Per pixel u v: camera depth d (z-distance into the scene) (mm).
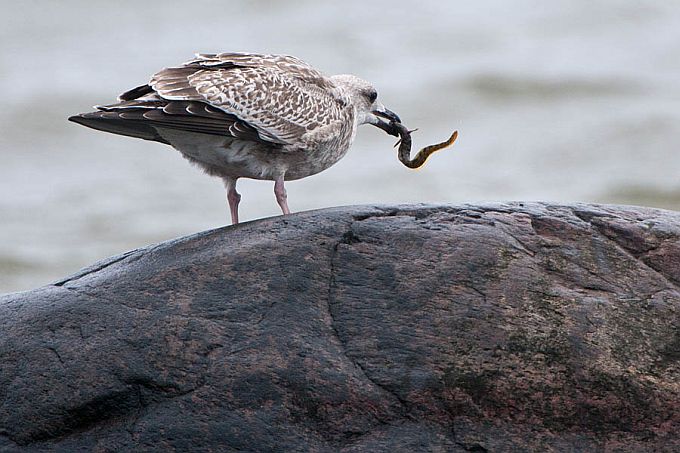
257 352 11070
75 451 10883
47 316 11594
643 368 11141
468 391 10961
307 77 13906
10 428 11086
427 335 11180
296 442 10727
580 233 12203
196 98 12688
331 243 11898
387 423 10859
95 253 25406
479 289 11484
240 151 13320
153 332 11258
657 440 10875
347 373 10977
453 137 14953
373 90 15086
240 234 12203
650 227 12391
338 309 11367
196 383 10992
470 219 12258
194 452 10719
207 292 11523
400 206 12523
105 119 12289
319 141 13766
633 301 11570
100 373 11125
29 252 25328
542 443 10797
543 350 11125
